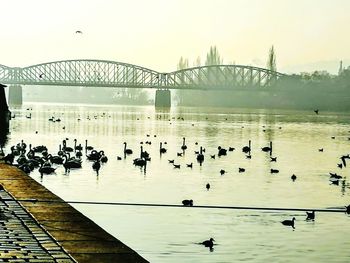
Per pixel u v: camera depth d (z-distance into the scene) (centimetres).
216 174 8088
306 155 11369
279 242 4188
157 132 16550
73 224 2188
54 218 2291
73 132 15375
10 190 2967
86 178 7250
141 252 3803
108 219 4712
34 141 12381
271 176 8069
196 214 5003
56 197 2781
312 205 5884
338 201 6169
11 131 14850
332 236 4409
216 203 5828
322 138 16138
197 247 3972
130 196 6100
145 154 9506
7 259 1716
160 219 4759
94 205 5297
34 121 19650
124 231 4312
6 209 2472
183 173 8088
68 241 1931
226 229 4512
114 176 7506
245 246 4056
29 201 2659
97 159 8625
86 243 1908
